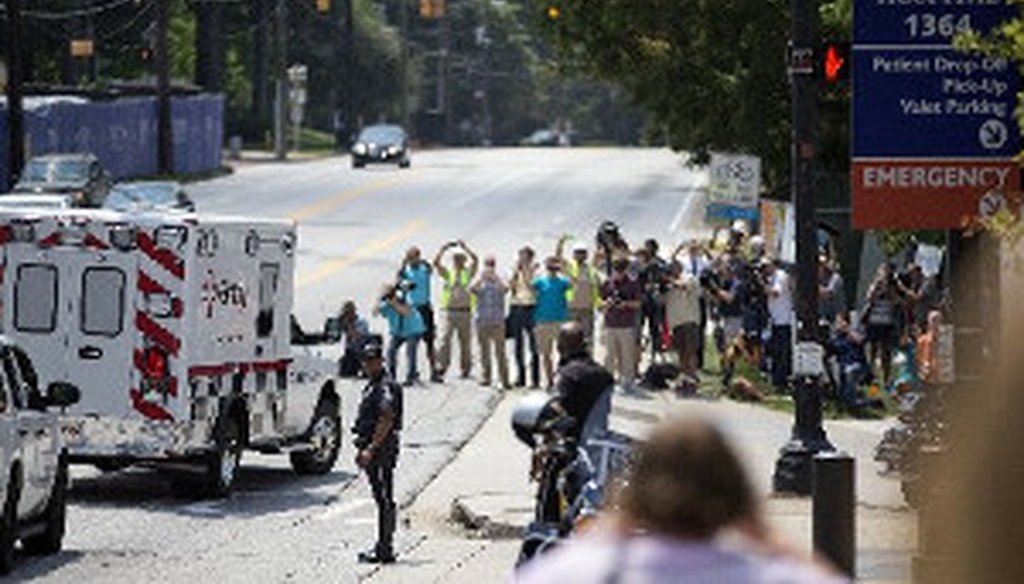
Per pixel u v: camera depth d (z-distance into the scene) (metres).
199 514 48.19
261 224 53.06
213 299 50.81
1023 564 8.73
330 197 167.88
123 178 177.38
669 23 86.12
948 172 36.72
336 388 57.56
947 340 35.00
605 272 81.44
